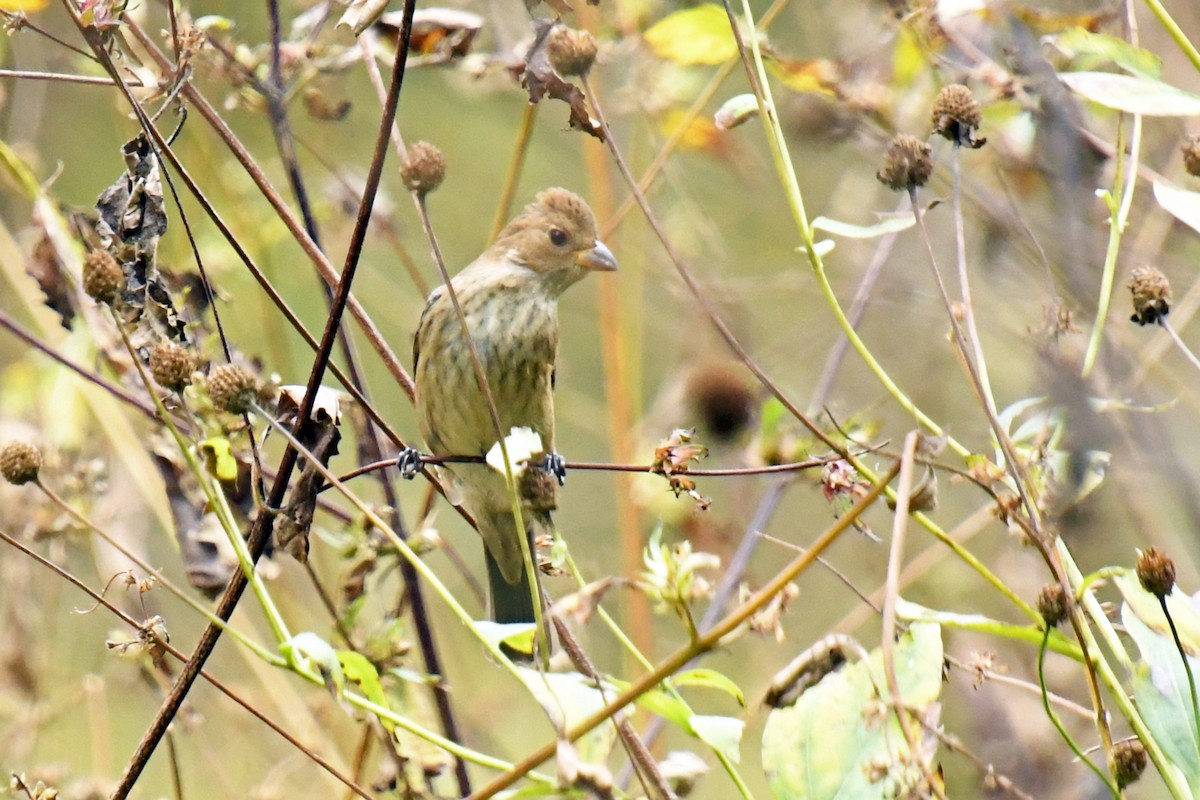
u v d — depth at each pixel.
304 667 6.42
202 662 7.26
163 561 13.61
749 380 11.70
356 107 15.78
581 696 6.00
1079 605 6.52
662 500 11.39
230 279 12.06
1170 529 10.02
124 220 7.68
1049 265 8.56
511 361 10.56
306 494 7.55
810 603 13.84
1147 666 6.46
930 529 6.74
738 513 12.86
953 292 12.35
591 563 12.29
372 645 7.83
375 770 11.25
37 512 10.08
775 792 6.59
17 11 7.96
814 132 10.51
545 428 10.84
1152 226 10.31
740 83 14.74
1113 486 9.05
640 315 13.42
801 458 9.23
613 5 11.41
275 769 10.54
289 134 9.56
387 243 14.17
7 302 14.05
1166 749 6.30
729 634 5.74
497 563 10.51
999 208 9.91
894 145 6.64
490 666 13.62
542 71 7.37
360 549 8.26
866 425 9.74
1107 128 10.27
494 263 10.77
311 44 9.59
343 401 9.52
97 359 10.78
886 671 5.54
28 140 12.16
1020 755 10.10
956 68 9.18
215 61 9.42
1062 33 8.20
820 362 13.96
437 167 6.30
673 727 14.18
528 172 16.80
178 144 11.98
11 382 11.75
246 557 6.43
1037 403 7.19
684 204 13.51
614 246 13.90
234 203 11.81
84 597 13.30
